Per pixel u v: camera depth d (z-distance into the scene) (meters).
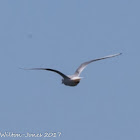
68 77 35.53
